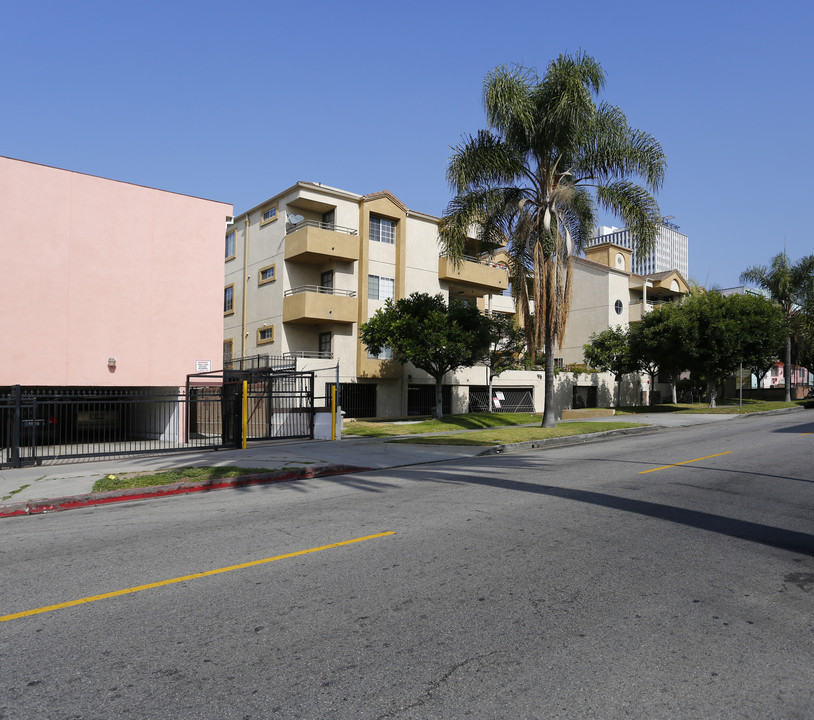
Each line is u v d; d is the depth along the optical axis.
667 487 9.28
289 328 30.25
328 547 6.07
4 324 17.03
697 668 3.49
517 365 36.94
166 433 20.12
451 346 25.27
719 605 4.46
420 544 6.11
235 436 16.14
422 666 3.52
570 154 20.64
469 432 20.45
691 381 47.94
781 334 32.19
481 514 7.45
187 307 20.12
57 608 4.52
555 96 19.66
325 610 4.39
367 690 3.25
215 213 20.95
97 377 18.39
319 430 18.75
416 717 2.99
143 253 19.42
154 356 19.42
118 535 6.88
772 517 7.25
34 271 17.53
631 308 48.06
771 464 11.81
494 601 4.54
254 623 4.17
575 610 4.35
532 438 17.88
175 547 6.22
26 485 10.20
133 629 4.10
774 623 4.14
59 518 8.17
